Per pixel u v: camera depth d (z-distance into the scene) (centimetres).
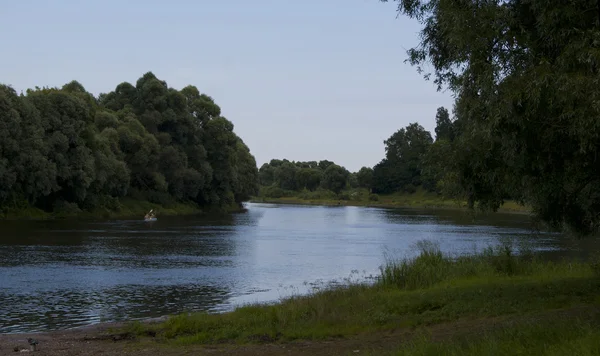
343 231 5853
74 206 6750
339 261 3409
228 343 1358
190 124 9475
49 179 6122
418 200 15475
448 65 1239
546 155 1125
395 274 2180
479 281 2009
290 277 2788
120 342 1453
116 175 7406
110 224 5981
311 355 1179
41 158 5959
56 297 2186
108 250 3678
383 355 1009
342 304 1764
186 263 3216
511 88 909
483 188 1361
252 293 2345
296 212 10988
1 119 5578
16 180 6022
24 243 3897
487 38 973
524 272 2258
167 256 3491
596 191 1431
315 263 3309
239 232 5534
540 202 1498
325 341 1326
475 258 2492
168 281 2609
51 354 1328
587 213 1530
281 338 1377
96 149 7069
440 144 1343
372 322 1494
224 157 10175
